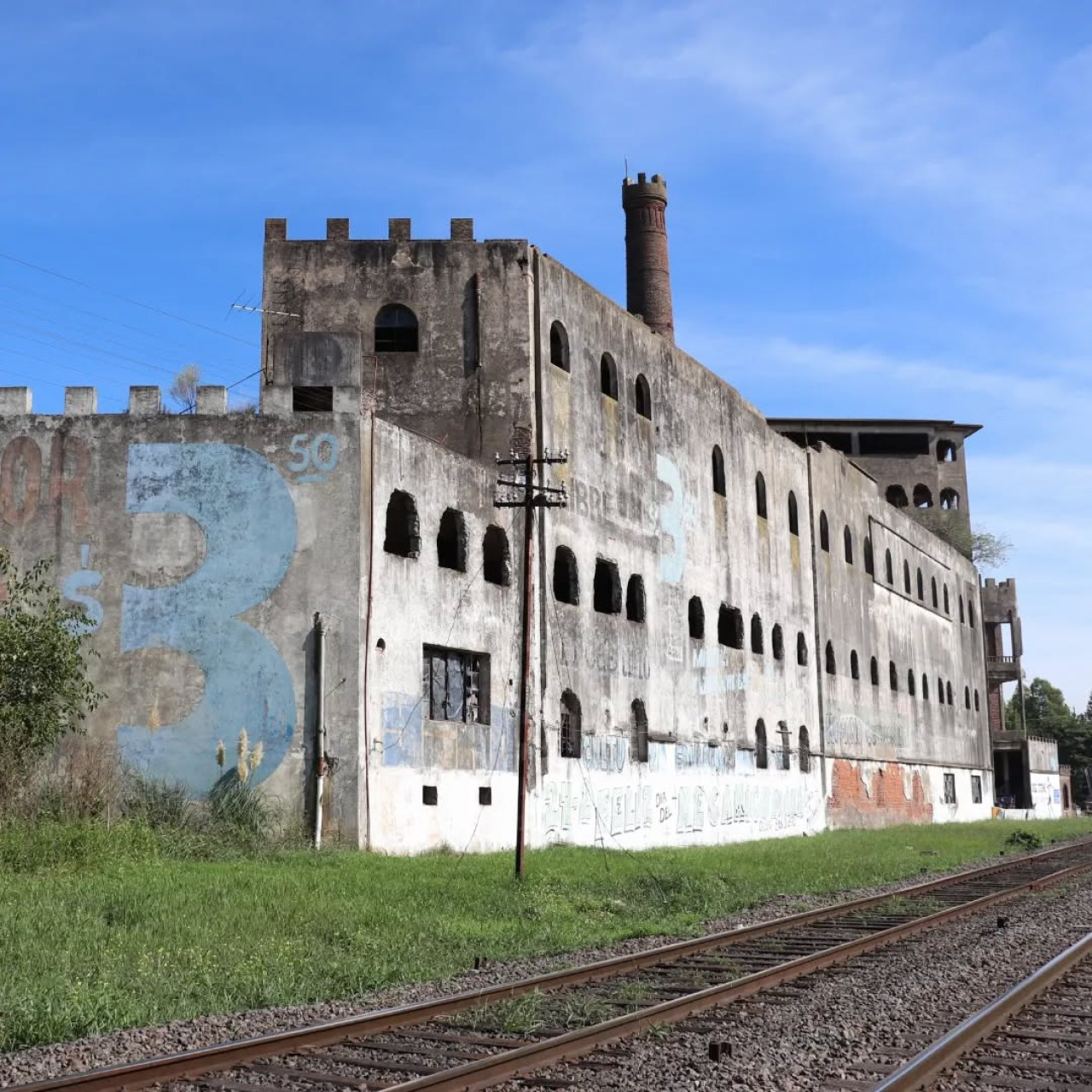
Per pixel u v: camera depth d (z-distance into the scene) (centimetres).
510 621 3092
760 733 4494
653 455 3884
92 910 1627
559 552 3381
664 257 4888
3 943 1390
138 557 2577
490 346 3312
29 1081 904
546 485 3291
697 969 1395
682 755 3866
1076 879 2762
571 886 2236
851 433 7600
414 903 1848
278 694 2553
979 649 7656
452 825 2812
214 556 2588
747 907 2169
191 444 2625
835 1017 1110
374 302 3338
